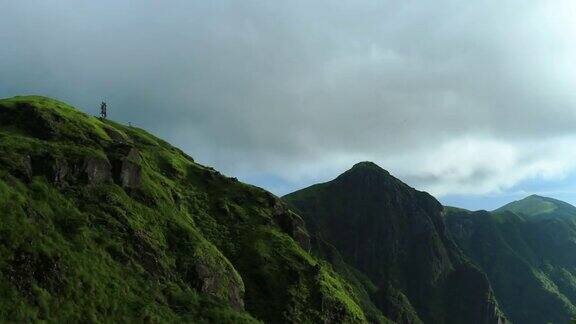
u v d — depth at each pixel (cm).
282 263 18550
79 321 10375
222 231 19100
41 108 16538
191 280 14588
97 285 11488
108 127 19812
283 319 16162
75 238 12219
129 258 13200
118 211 14325
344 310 18375
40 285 10369
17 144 14000
